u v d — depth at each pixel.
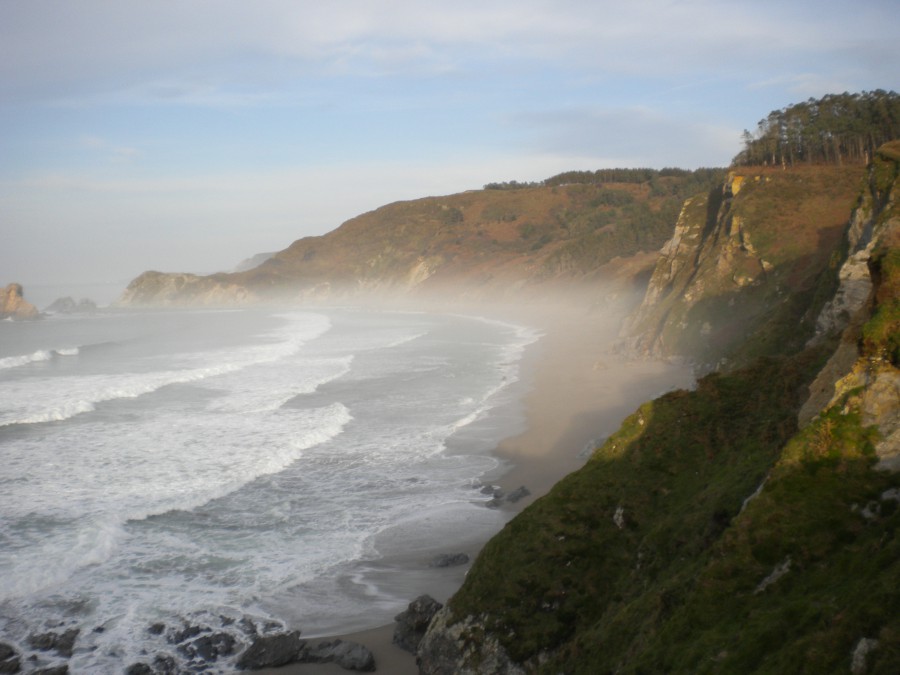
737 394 18.67
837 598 9.02
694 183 186.12
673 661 10.07
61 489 24.61
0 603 16.91
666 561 13.62
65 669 14.42
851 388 12.60
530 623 14.12
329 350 66.69
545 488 25.11
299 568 19.23
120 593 17.64
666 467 17.12
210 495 24.23
